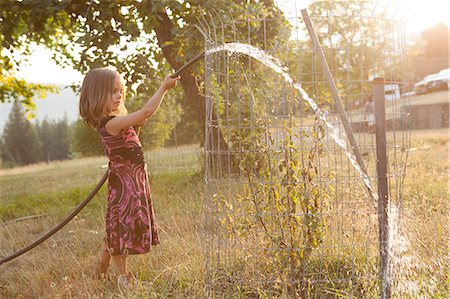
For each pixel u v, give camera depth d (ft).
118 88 13.26
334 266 12.34
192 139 47.83
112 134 12.89
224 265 12.35
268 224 11.57
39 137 366.43
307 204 10.93
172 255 14.87
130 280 13.15
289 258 11.16
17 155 335.47
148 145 42.60
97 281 13.74
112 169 13.16
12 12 32.35
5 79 45.98
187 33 24.26
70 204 27.68
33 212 27.32
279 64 11.89
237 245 12.46
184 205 21.98
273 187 11.12
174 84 12.65
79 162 76.33
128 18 28.35
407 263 11.75
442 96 63.72
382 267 11.12
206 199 11.69
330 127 11.18
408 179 21.77
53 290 13.80
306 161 11.38
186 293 12.57
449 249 12.94
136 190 13.01
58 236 20.71
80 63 27.25
